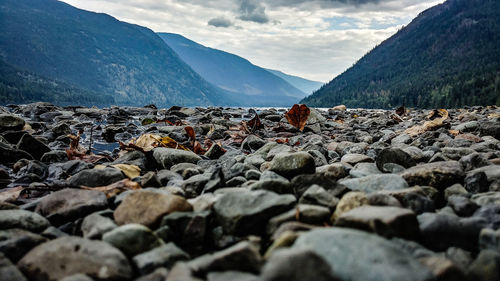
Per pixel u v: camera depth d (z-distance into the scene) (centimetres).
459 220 34
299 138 126
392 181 46
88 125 175
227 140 124
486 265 27
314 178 45
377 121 195
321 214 36
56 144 111
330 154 82
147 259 30
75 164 70
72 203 42
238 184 53
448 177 48
